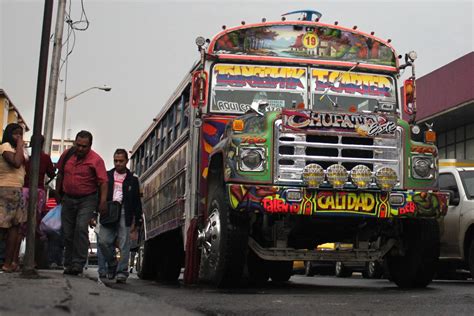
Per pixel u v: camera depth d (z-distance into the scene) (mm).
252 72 9430
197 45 9180
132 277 16578
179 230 10953
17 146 9164
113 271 10242
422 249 8391
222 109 9242
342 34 9742
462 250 11164
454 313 5570
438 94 30000
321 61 9602
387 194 7824
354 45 9766
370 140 7949
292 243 8891
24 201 9305
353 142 7895
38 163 7480
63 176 9141
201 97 9039
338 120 7832
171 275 13117
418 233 8422
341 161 7809
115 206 9836
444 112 29266
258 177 7586
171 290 8625
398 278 8977
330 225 8211
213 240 8156
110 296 5734
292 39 9617
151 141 14945
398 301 6625
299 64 9547
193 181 9312
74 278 7988
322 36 9688
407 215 7867
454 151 32656
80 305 4809
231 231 7762
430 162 8094
